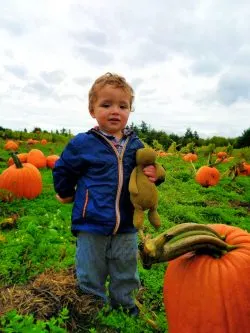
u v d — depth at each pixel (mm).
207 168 3203
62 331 896
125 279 1018
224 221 2244
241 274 761
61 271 1252
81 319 1018
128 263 1005
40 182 2273
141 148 1007
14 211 1944
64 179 1017
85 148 982
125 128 1034
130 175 962
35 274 1250
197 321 754
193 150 6039
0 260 1313
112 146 978
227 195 2939
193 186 3082
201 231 784
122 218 963
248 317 744
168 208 2293
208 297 752
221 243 794
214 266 779
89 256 985
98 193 960
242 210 2529
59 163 1014
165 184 3107
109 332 982
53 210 2010
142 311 1006
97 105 983
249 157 5781
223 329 739
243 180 3611
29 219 1743
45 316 1013
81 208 972
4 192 2096
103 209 955
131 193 928
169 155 5559
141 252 756
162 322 994
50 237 1512
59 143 8031
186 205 2488
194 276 782
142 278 1283
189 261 815
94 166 973
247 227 2107
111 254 996
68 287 1112
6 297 1099
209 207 2402
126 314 1022
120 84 974
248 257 786
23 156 3549
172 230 757
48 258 1363
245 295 750
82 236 989
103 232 955
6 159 4094
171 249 739
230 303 744
